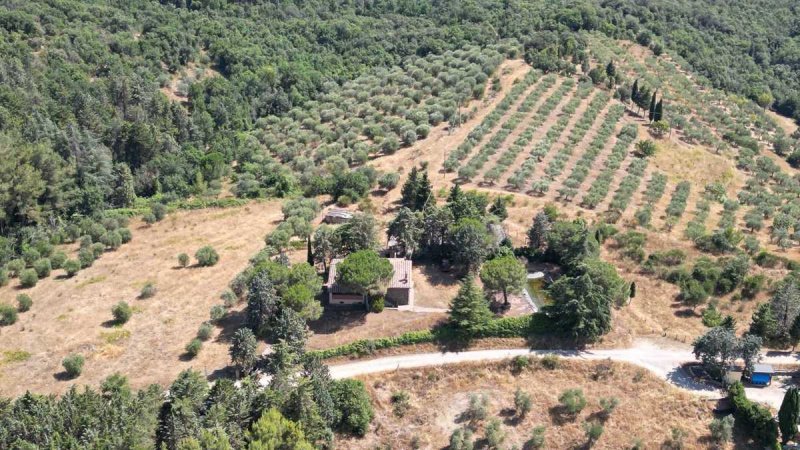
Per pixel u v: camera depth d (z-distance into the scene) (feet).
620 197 360.69
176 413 199.62
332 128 499.92
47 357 253.85
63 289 303.07
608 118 464.24
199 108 524.11
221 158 458.09
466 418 225.97
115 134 449.48
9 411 202.28
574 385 235.61
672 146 444.14
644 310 271.90
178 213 386.32
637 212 341.82
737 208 370.73
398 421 226.58
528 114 467.52
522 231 326.65
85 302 290.56
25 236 355.15
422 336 251.39
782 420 206.69
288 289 255.29
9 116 417.28
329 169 421.18
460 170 389.80
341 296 269.23
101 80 497.46
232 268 313.94
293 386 221.46
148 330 268.41
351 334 254.06
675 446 211.82
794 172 458.50
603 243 316.81
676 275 286.87
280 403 211.61
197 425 198.90
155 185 430.20
